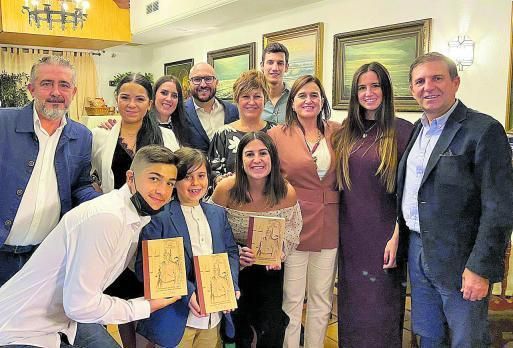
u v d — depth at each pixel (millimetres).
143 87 2330
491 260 1827
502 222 1806
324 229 2422
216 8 5418
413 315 2191
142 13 7184
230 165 2662
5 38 6605
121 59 9117
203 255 1965
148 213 1658
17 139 1992
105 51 8906
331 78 4875
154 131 2430
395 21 4160
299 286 2443
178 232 1948
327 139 2492
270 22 5730
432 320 2109
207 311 1895
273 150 2223
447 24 3740
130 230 1655
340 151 2422
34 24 5941
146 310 1729
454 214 1932
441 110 2000
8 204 1983
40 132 2033
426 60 1990
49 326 1672
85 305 1559
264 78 2791
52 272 1630
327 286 2488
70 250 1565
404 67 4074
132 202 1647
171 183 1653
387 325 2420
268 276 2277
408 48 4027
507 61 3361
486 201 1837
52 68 1976
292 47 5328
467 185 1904
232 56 6469
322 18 4930
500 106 3430
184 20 6207
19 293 1640
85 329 1989
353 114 2402
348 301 2486
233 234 2283
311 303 2520
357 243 2418
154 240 1837
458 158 1907
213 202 2336
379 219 2365
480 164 1858
